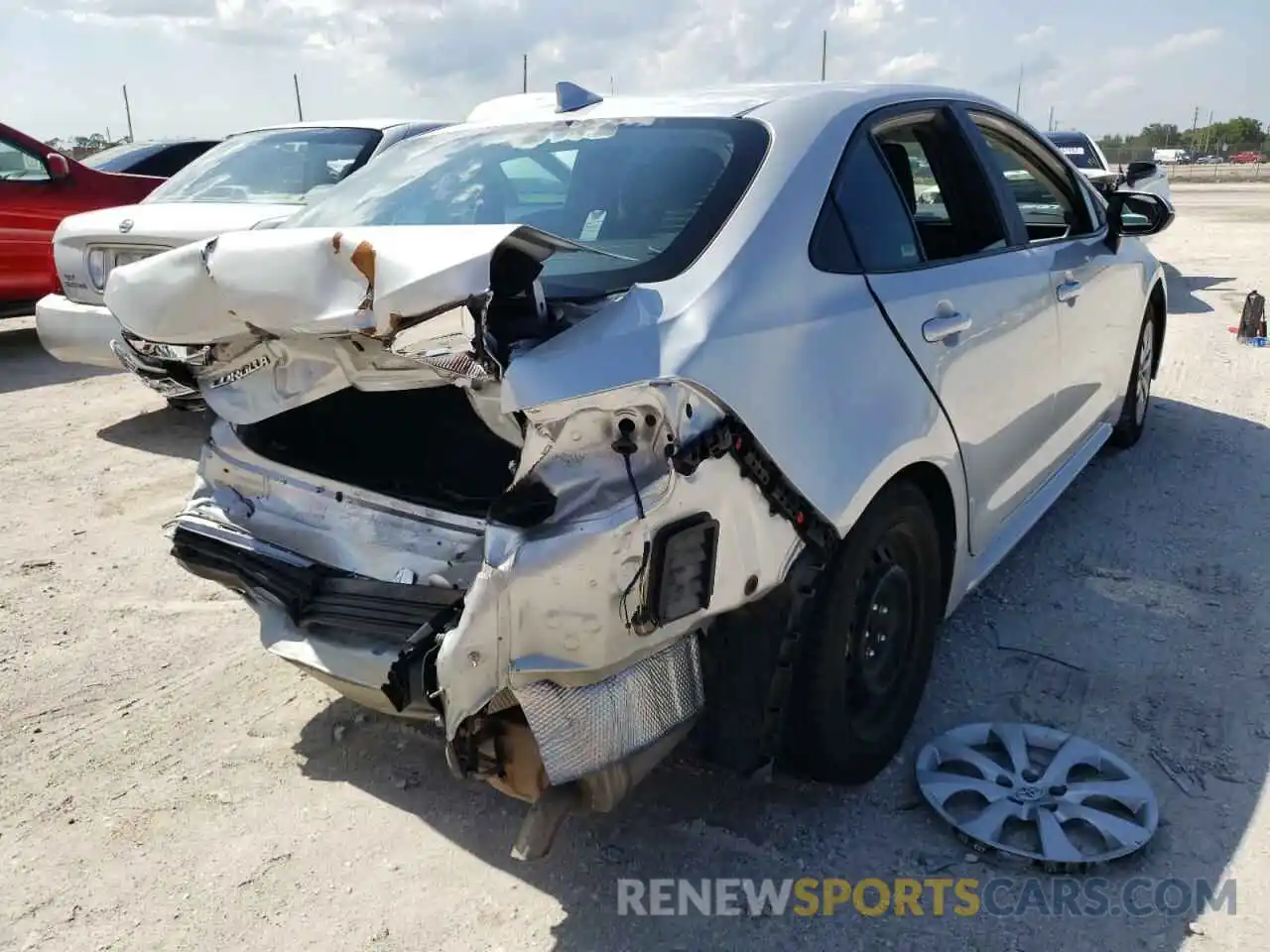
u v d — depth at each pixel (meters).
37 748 3.20
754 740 2.52
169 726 3.31
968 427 3.11
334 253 2.10
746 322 2.35
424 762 3.12
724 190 2.67
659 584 2.10
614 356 2.10
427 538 2.55
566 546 2.04
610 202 2.76
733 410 2.23
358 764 3.11
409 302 1.98
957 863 2.62
